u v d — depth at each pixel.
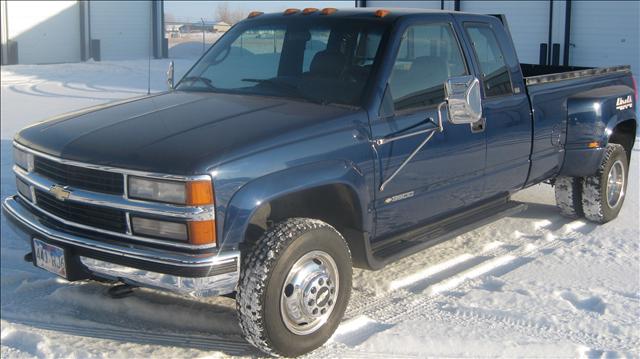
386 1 26.05
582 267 5.95
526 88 6.29
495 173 5.96
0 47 31.89
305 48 5.34
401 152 4.96
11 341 4.64
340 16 5.43
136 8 37.22
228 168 3.99
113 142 4.30
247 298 4.10
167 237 4.01
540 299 5.15
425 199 5.26
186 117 4.66
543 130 6.45
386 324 4.85
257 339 4.16
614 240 6.71
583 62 21.42
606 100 6.94
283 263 4.14
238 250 4.07
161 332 4.79
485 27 6.03
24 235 4.73
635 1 20.25
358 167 4.64
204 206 3.91
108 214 4.20
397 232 5.22
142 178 4.03
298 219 4.35
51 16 34.03
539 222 7.29
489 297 5.22
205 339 4.68
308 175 4.30
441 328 4.72
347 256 4.55
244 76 5.47
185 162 3.94
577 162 6.87
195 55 38.62
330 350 4.45
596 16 21.00
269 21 5.75
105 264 4.19
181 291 3.98
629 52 20.55
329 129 4.52
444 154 5.34
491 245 6.57
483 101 5.75
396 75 5.05
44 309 5.17
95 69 29.39
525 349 4.39
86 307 5.22
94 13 35.91
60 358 4.32
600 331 4.66
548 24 21.94
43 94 19.92
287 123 4.44
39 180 4.60
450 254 6.36
